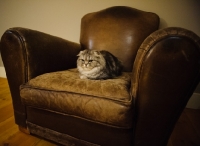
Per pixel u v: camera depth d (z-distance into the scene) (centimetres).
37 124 83
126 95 59
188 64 49
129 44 117
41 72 88
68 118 73
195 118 117
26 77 80
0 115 112
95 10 151
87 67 99
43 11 171
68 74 87
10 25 194
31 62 80
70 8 159
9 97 145
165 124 58
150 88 55
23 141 85
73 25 163
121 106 55
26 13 180
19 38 76
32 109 82
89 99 61
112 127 65
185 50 48
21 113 87
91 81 71
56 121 77
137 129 62
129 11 123
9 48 78
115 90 61
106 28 125
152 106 57
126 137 64
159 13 133
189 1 124
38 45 86
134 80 60
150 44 52
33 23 180
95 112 60
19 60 78
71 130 74
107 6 146
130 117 56
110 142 67
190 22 127
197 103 134
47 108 71
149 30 115
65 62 111
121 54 120
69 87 67
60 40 108
